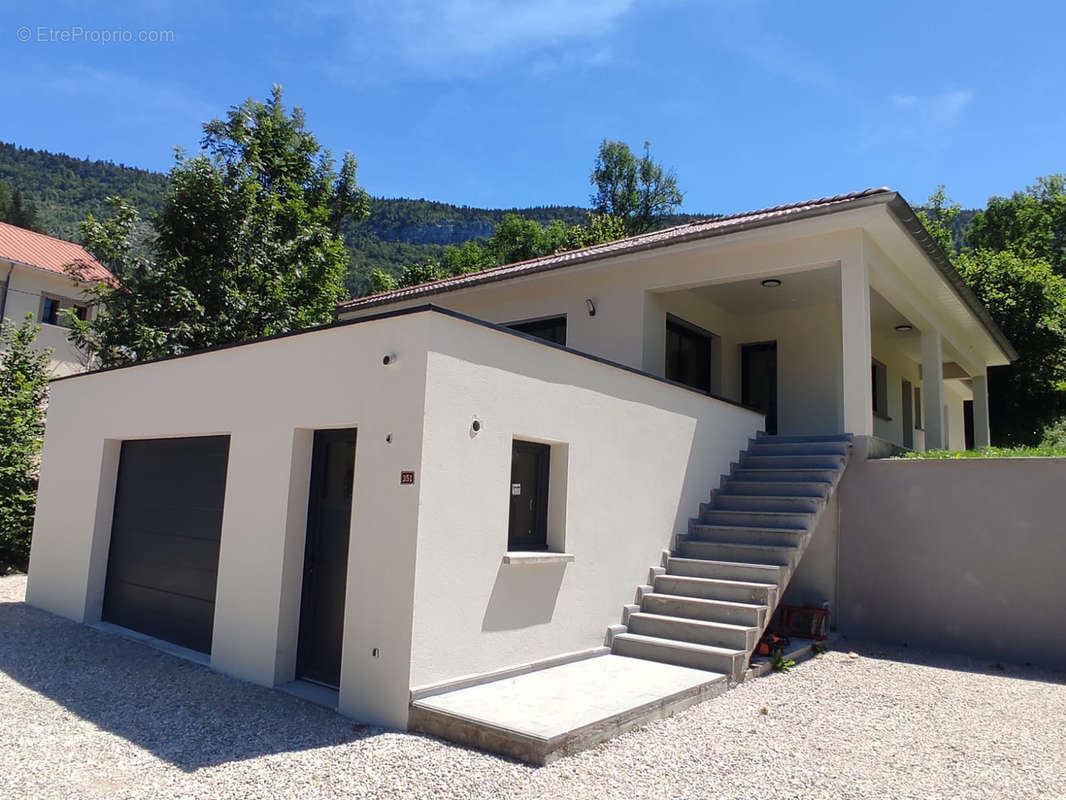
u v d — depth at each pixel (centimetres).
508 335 606
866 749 475
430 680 508
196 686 598
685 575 791
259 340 677
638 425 780
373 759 428
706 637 677
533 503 657
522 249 4003
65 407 977
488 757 434
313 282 1573
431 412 523
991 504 801
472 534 553
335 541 608
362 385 569
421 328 532
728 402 975
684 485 858
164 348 1295
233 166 1470
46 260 2372
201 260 1388
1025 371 2128
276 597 604
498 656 572
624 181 3850
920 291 1205
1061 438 1838
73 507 920
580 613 673
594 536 698
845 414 921
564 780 400
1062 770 440
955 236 3145
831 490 850
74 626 837
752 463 980
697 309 1222
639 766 427
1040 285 2098
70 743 459
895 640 840
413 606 496
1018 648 761
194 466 759
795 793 393
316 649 606
